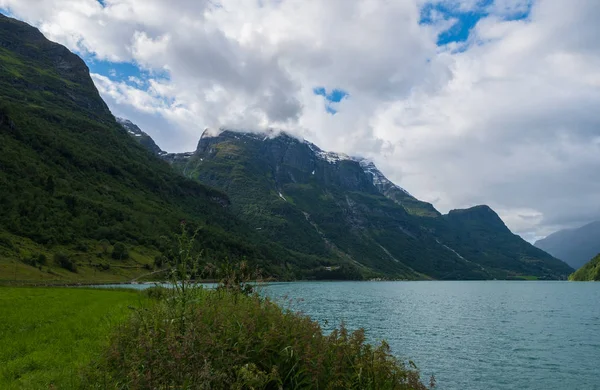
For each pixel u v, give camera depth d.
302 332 9.45
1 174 171.12
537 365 35.59
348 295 128.75
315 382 8.23
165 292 10.12
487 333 52.88
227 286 11.86
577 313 80.06
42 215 155.12
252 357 8.49
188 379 6.91
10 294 39.09
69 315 23.98
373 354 9.26
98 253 150.88
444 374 32.38
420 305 96.69
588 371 33.72
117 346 8.81
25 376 10.97
